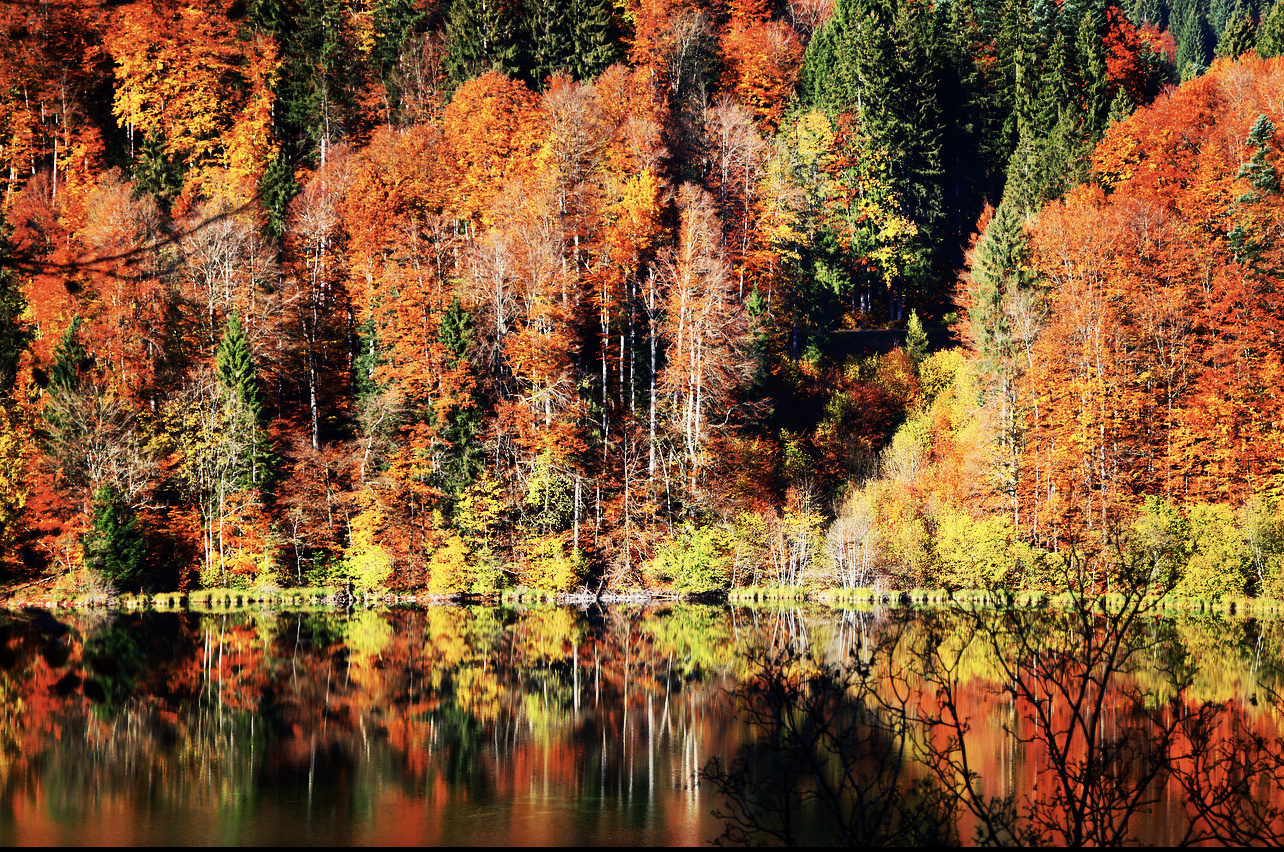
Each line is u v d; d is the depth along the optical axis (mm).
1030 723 23578
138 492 53688
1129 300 60125
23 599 50500
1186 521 49406
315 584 57125
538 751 25391
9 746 25734
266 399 62188
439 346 61594
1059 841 16312
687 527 56344
